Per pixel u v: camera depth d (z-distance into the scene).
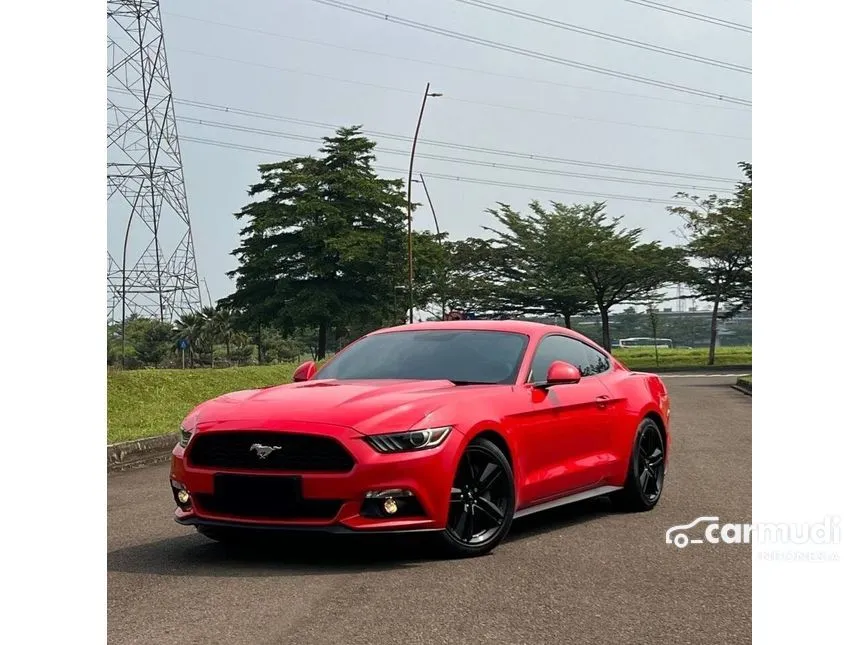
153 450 12.47
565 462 6.52
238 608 4.46
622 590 4.83
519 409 6.05
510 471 5.81
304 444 5.26
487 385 6.13
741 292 55.78
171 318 68.88
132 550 5.93
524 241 62.81
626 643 3.96
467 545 5.56
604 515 7.16
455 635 4.04
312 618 4.28
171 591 4.81
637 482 7.24
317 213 62.22
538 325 7.08
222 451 5.43
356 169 63.94
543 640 3.98
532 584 4.93
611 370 7.57
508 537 6.26
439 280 63.84
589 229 60.38
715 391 27.41
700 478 9.16
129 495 8.78
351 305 62.44
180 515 5.55
